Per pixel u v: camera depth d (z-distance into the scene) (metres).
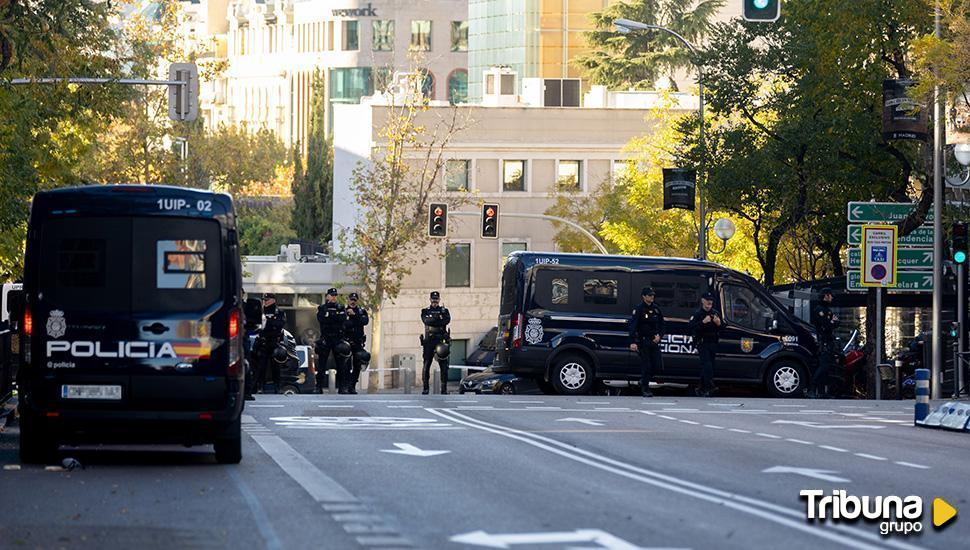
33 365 40.00
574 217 176.38
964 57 76.62
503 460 41.78
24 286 40.19
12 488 35.81
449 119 189.75
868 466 40.97
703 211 110.00
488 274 192.50
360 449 44.81
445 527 29.31
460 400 68.56
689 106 198.12
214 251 40.34
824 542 27.52
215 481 37.12
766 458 42.66
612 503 32.75
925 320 103.19
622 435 50.16
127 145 157.25
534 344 78.38
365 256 168.88
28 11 60.31
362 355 84.44
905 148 104.62
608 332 78.50
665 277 78.88
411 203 177.38
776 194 107.25
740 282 79.44
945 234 96.69
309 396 71.12
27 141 69.44
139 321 40.03
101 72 71.25
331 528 29.25
